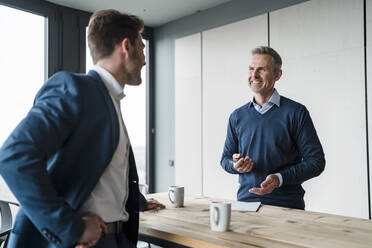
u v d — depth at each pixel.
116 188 1.06
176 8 4.02
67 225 0.83
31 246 0.93
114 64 1.12
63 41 3.75
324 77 3.08
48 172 0.92
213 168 3.94
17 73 3.38
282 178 1.77
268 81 2.07
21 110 3.39
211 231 1.22
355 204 2.88
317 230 1.23
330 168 3.04
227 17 3.85
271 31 3.45
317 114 3.13
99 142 0.97
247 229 1.25
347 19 2.94
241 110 2.22
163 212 1.55
